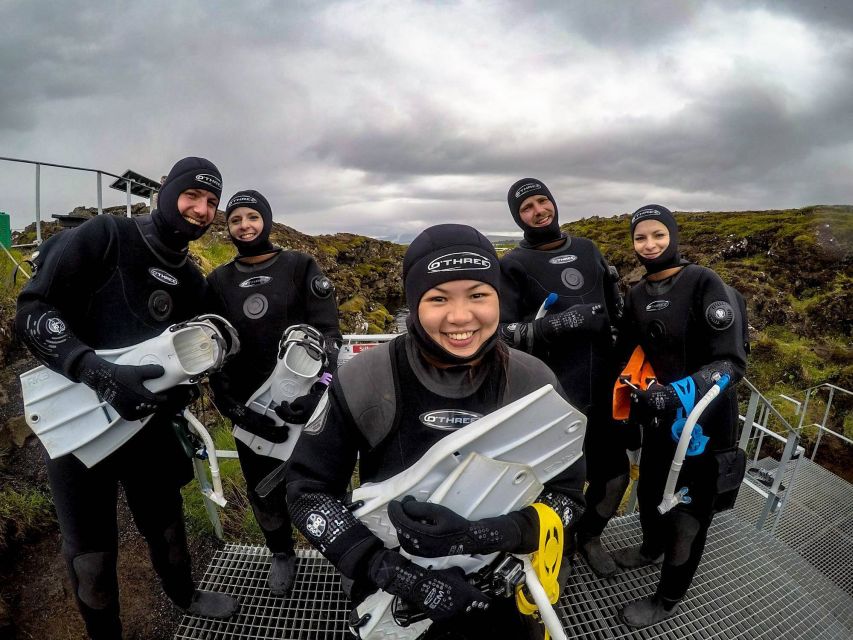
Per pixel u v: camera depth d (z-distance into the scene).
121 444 1.33
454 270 0.81
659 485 1.75
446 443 0.78
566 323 1.67
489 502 0.88
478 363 0.93
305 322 1.87
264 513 1.79
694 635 1.77
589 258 2.00
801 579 2.11
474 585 0.94
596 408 1.90
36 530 2.06
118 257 1.35
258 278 1.81
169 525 1.59
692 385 1.44
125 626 1.78
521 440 0.87
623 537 2.22
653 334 1.71
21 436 2.41
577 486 1.06
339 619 1.72
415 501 0.81
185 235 1.45
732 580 2.03
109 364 1.17
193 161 1.44
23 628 1.75
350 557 0.87
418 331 0.87
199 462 1.96
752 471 3.30
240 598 1.81
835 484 3.64
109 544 1.44
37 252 1.30
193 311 1.61
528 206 1.97
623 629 1.77
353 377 0.93
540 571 0.91
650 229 1.70
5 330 2.88
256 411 1.67
